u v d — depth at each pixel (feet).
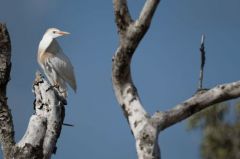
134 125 31.35
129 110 31.76
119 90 32.22
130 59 31.68
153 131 30.94
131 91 32.12
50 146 40.78
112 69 32.07
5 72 40.81
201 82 32.53
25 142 39.55
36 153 39.42
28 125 40.42
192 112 31.76
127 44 31.40
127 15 31.53
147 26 31.37
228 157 72.54
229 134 73.31
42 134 39.99
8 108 40.83
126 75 32.04
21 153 39.24
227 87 31.83
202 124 72.38
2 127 40.32
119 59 31.65
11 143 40.09
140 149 30.81
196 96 31.91
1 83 40.81
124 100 32.04
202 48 32.65
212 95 31.86
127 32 31.40
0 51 40.91
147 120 31.19
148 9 31.19
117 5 31.53
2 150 40.19
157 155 30.76
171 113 31.48
